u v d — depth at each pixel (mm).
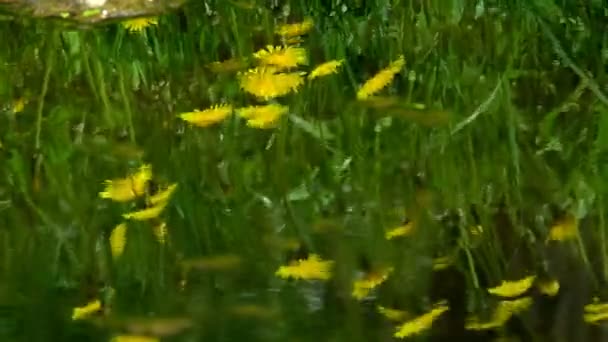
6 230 2068
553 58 2205
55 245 2049
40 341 1956
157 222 2070
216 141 2164
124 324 1966
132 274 2016
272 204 2084
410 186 2092
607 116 2139
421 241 2029
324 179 2107
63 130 2193
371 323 1957
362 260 2012
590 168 2090
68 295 1995
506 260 2006
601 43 2203
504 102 2170
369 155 2133
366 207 2070
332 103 2197
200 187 2107
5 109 2217
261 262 2018
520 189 2078
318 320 1959
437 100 2188
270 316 1965
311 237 2041
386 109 2182
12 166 2146
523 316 1957
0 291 1995
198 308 1977
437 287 1983
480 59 2223
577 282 1979
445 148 2131
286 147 2148
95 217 2084
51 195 2111
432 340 1947
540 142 2129
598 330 1940
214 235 2049
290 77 2215
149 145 2172
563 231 2025
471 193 2078
